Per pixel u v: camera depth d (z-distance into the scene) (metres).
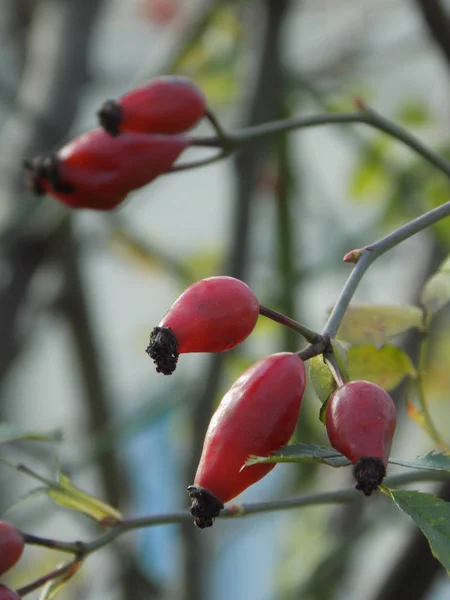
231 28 0.64
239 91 0.64
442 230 0.56
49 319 0.64
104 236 0.64
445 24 0.47
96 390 0.64
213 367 0.53
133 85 0.61
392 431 0.32
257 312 0.33
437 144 0.64
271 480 0.62
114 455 0.61
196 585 0.53
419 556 0.45
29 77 0.64
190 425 0.53
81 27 0.62
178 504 0.53
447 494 0.42
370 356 0.38
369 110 0.42
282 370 0.33
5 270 0.55
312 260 0.65
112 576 0.58
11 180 0.58
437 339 0.58
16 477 0.61
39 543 0.36
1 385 0.55
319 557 0.52
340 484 0.55
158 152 0.40
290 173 0.59
